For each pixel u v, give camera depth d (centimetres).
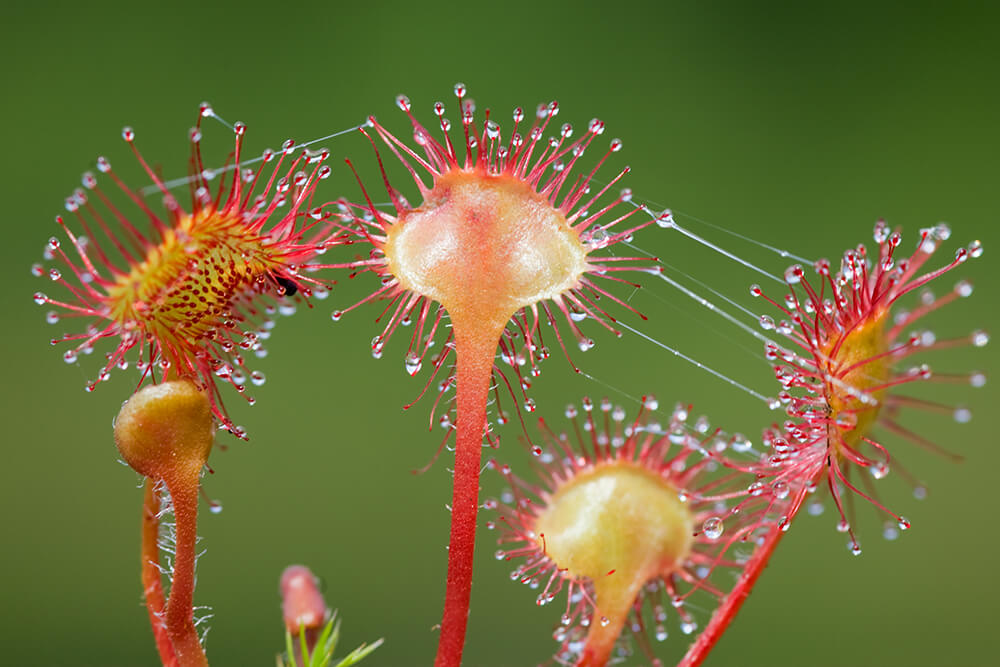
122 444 14
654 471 15
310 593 15
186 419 14
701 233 27
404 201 14
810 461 14
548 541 15
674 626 18
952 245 28
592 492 15
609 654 15
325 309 25
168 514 14
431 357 15
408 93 28
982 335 14
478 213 14
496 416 15
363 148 27
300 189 14
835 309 14
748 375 24
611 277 14
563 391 23
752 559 14
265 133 27
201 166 14
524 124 28
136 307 14
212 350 14
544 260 14
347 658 15
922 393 25
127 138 14
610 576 15
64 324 26
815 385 14
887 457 14
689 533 15
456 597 14
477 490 14
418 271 14
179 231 14
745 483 15
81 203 14
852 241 27
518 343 15
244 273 14
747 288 26
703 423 15
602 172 27
